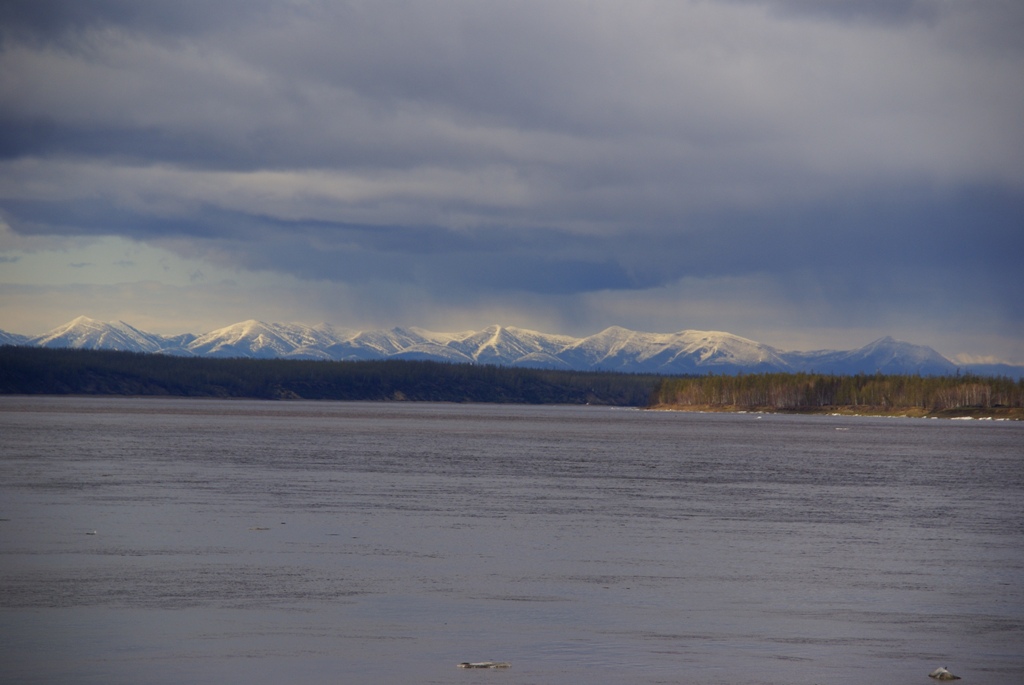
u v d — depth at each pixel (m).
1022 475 167.62
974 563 73.06
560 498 114.62
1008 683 42.44
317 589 58.56
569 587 60.81
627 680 41.94
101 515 89.00
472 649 46.34
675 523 93.19
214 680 41.00
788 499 119.50
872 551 78.19
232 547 72.56
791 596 59.50
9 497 102.44
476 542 78.12
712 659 45.34
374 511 97.06
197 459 164.75
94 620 50.22
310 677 41.59
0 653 44.38
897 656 46.44
